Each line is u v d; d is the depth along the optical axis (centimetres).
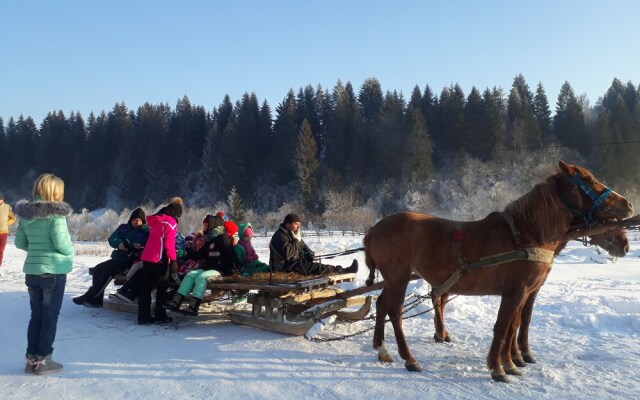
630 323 821
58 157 8450
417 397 515
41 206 545
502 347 595
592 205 591
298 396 511
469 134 6619
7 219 1224
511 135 6619
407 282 642
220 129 7800
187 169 7838
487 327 819
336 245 2564
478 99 7000
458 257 600
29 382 537
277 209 6000
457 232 609
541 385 553
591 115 8375
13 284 1136
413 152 6031
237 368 594
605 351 679
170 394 511
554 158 5494
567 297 1052
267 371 586
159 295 792
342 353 662
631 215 598
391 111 6988
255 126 7525
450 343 725
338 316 834
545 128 7194
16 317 806
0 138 9394
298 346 685
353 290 714
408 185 5800
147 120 8169
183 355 638
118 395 507
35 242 559
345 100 7912
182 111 8462
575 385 554
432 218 645
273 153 7081
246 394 514
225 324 802
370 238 675
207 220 862
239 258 871
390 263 645
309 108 8431
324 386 541
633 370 603
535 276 583
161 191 7538
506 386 551
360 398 510
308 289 757
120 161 7975
